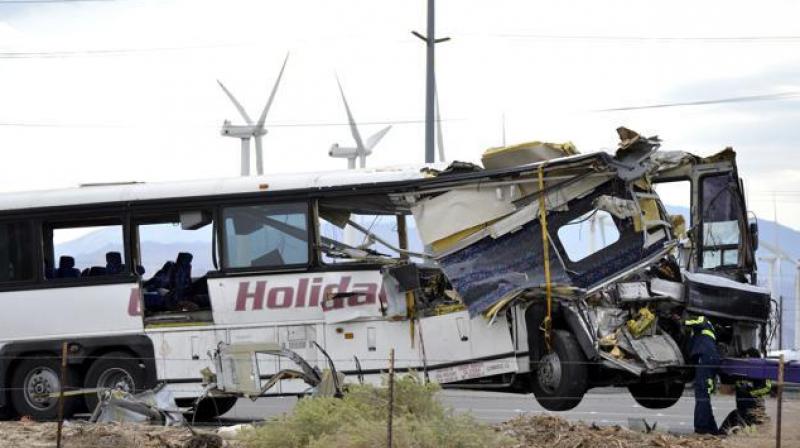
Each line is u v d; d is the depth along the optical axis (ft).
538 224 154.30
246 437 114.73
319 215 162.61
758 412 134.00
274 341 159.12
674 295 151.64
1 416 168.45
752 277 163.53
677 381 155.12
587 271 152.35
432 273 163.02
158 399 155.12
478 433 110.32
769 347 160.15
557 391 149.79
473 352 153.48
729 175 161.99
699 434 135.74
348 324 157.28
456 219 156.46
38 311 166.50
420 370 154.40
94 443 120.26
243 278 160.97
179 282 170.40
